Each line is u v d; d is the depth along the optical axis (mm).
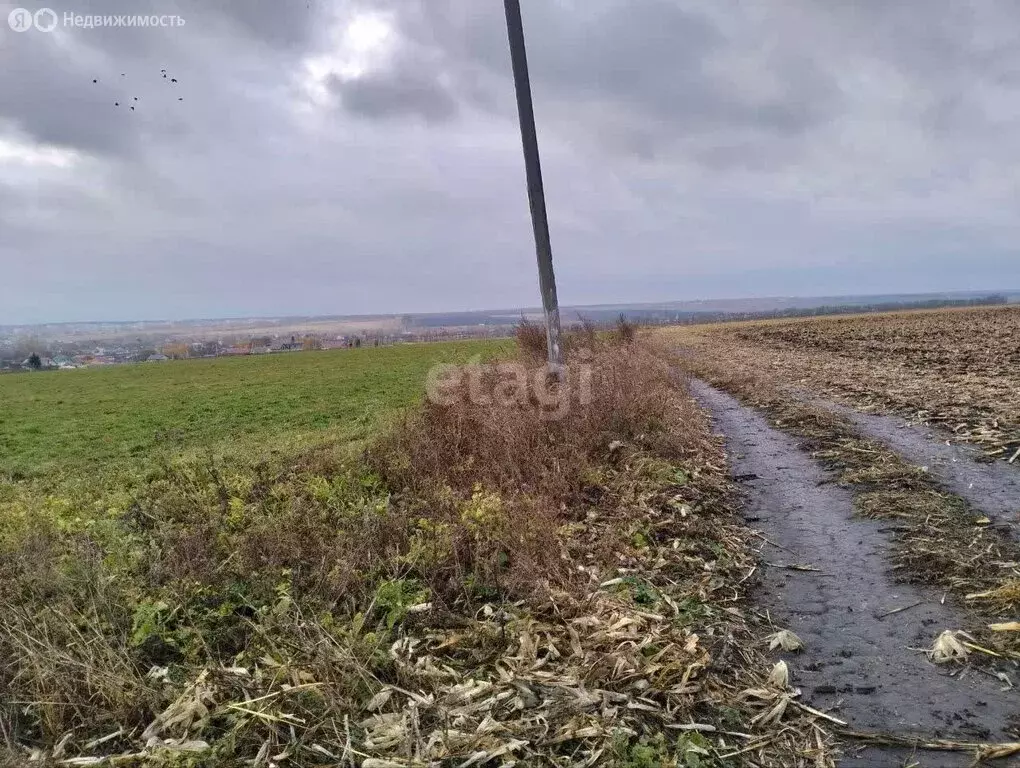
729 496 5754
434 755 2441
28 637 3025
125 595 3707
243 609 3699
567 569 4156
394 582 3727
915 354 17062
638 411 7887
